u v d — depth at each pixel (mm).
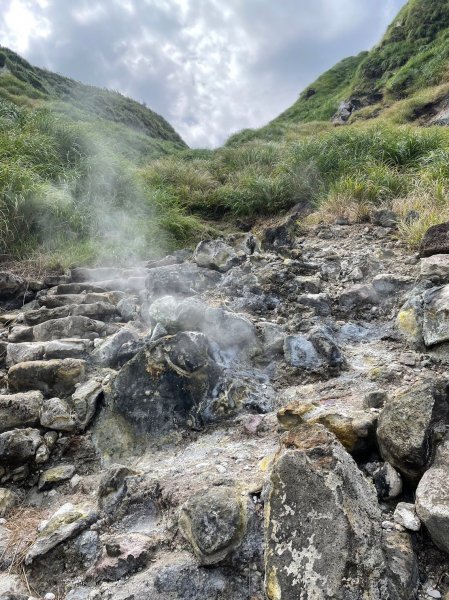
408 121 12242
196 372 2037
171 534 1407
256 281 3191
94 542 1461
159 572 1277
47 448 1916
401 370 2111
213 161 9406
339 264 3561
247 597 1230
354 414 1660
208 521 1316
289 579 1159
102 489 1624
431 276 2801
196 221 6180
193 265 3789
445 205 4156
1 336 2967
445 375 2033
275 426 1870
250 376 2213
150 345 2092
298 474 1300
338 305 2953
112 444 1957
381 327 2674
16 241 4676
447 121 10867
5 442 1818
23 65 21531
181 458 1782
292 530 1226
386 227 4375
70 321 2852
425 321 2301
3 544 1524
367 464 1565
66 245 4777
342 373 2201
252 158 8859
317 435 1439
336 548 1162
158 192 6336
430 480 1337
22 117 7035
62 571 1415
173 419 1978
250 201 6621
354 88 19172
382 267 3375
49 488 1811
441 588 1212
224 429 1936
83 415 2027
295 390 2121
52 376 2234
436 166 5219
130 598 1237
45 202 4914
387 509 1411
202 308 2369
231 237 4430
